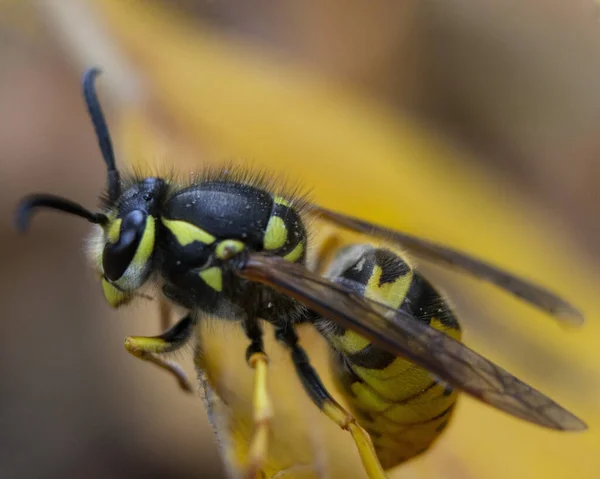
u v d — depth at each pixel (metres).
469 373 0.06
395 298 0.07
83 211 0.07
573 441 0.07
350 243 0.07
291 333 0.07
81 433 0.08
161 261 0.07
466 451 0.07
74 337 0.09
